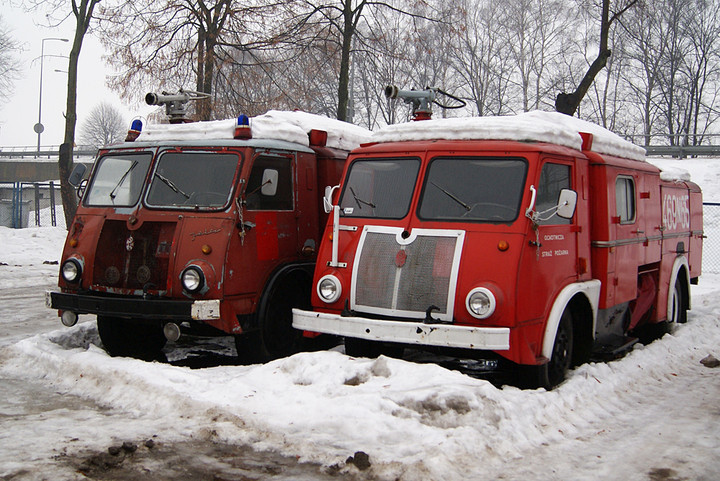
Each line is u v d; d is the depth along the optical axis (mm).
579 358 7832
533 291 6621
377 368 6570
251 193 8047
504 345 6188
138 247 7934
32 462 5086
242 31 20172
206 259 7660
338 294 7070
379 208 7250
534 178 6746
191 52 20156
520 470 5164
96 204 8406
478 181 6938
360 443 5465
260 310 8047
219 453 5367
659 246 9688
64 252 8297
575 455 5520
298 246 8719
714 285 16453
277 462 5207
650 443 5840
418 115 9094
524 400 6223
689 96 44812
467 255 6621
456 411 5773
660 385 7867
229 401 6195
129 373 6848
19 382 7309
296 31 20031
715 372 8539
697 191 11672
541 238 6781
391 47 21062
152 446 5449
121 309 7574
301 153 8883
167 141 8477
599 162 7852
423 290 6691
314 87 23750
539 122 7371
